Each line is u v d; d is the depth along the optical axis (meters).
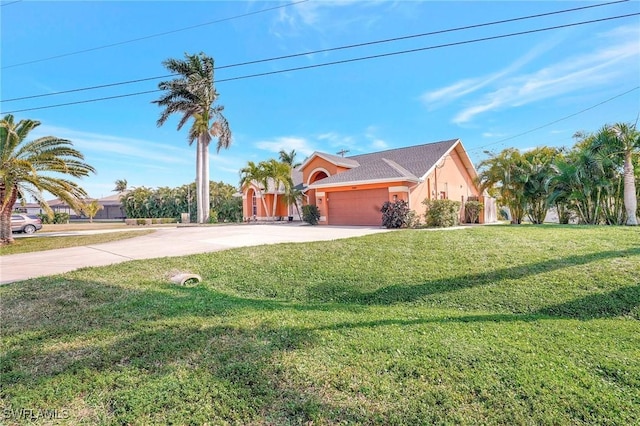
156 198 47.75
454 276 7.06
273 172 27.59
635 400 2.88
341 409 2.77
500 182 21.11
